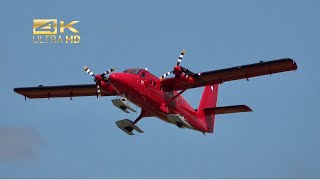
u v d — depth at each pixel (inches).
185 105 7327.8
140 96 6806.1
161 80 6968.5
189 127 6973.4
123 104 6732.3
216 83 7071.9
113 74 6658.5
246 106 7268.7
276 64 6707.7
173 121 6943.9
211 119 7805.1
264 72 6845.5
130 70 6845.5
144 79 6801.2
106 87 7190.0
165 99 6993.1
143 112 7298.2
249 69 6815.9
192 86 7106.3
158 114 7047.2
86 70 7214.6
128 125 7165.4
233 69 6825.8
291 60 6628.9
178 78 6889.8
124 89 6712.6
